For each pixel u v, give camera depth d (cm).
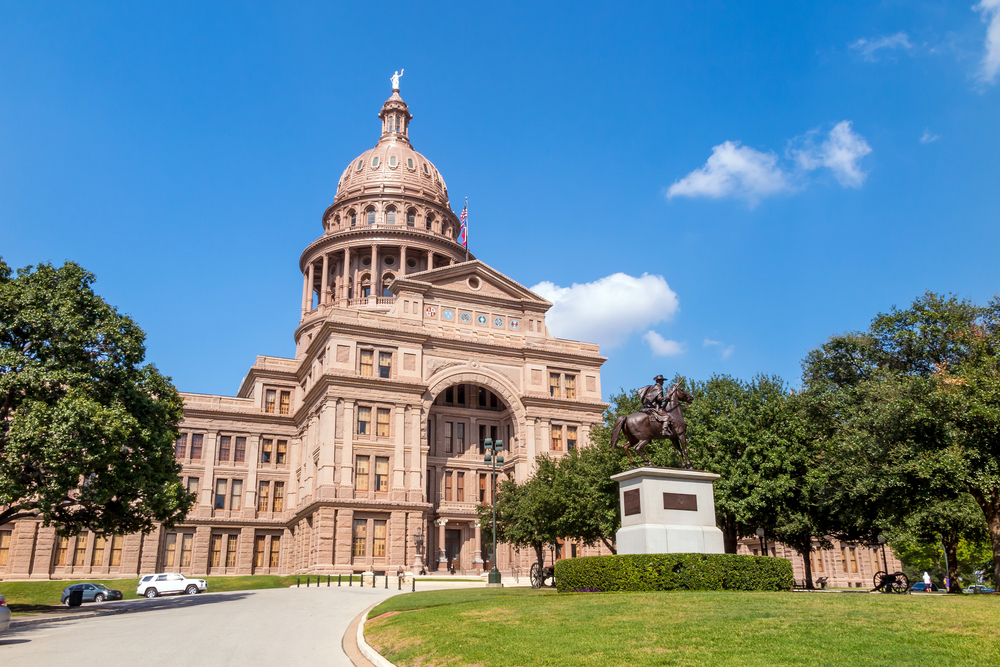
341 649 2198
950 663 1359
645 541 2697
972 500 4500
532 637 1809
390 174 10869
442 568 7244
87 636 2514
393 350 7306
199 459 7925
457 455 7856
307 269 10550
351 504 6681
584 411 7956
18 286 3928
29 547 7031
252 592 5162
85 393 3747
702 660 1474
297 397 8406
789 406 4591
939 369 3844
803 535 4862
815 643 1558
